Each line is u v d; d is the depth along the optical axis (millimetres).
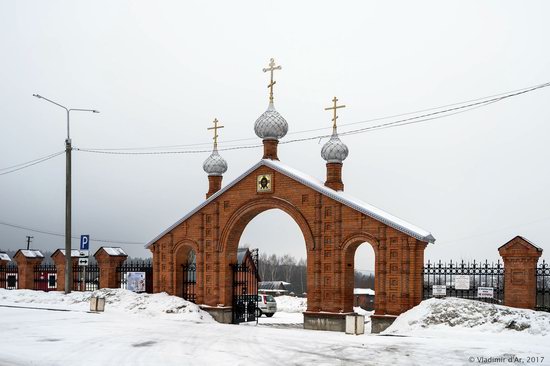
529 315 21422
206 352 17547
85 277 37719
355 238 26938
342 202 27344
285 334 22234
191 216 32469
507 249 23531
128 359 16141
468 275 24484
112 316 28031
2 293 37031
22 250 41000
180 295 32750
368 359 16359
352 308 27812
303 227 28609
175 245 32906
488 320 21766
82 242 32906
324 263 27844
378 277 25938
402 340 20219
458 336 20875
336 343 19531
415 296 25047
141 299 31250
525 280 23078
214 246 31453
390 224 25625
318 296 27781
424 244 25609
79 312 29469
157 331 22688
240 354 17219
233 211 31031
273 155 30766
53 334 21156
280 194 29562
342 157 30344
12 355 16609
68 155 34844
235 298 31500
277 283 81500
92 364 15383
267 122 30688
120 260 36031
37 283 41312
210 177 35062
